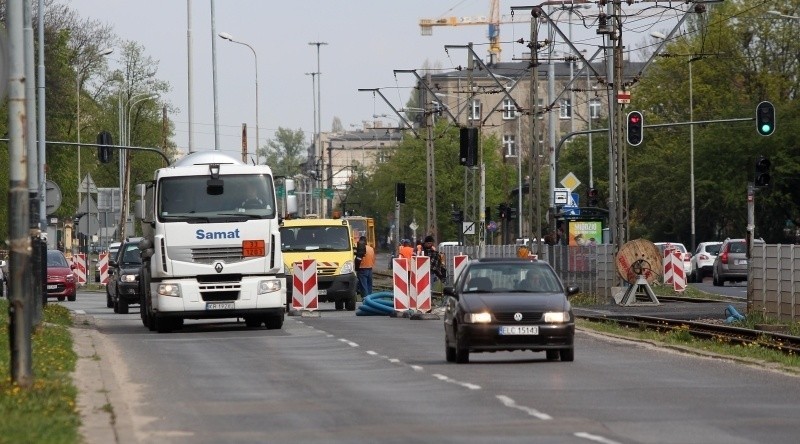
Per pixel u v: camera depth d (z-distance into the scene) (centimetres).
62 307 8456
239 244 6988
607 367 4812
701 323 7112
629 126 10881
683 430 3066
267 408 3578
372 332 6931
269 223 7031
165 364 5022
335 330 7144
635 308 9419
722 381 4256
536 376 4456
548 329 4956
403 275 8650
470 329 4931
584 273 11025
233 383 4278
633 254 9812
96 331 7031
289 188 7288
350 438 2977
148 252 7281
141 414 3456
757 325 7381
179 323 7556
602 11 10156
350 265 9975
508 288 5228
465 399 3759
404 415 3397
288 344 6097
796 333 6938
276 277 7075
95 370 4572
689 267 15662
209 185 7019
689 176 19625
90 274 17675
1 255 16388
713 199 19300
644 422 3216
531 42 11062
